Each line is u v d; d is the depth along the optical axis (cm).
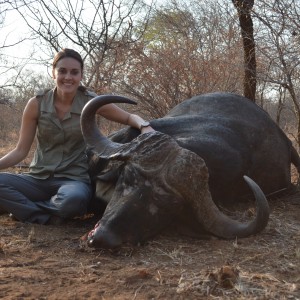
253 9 376
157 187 213
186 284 175
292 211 282
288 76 349
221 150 257
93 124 241
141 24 550
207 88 448
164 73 453
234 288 174
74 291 172
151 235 217
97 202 259
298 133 370
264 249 216
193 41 486
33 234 236
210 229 223
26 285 177
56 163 262
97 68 468
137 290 173
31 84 630
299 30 337
